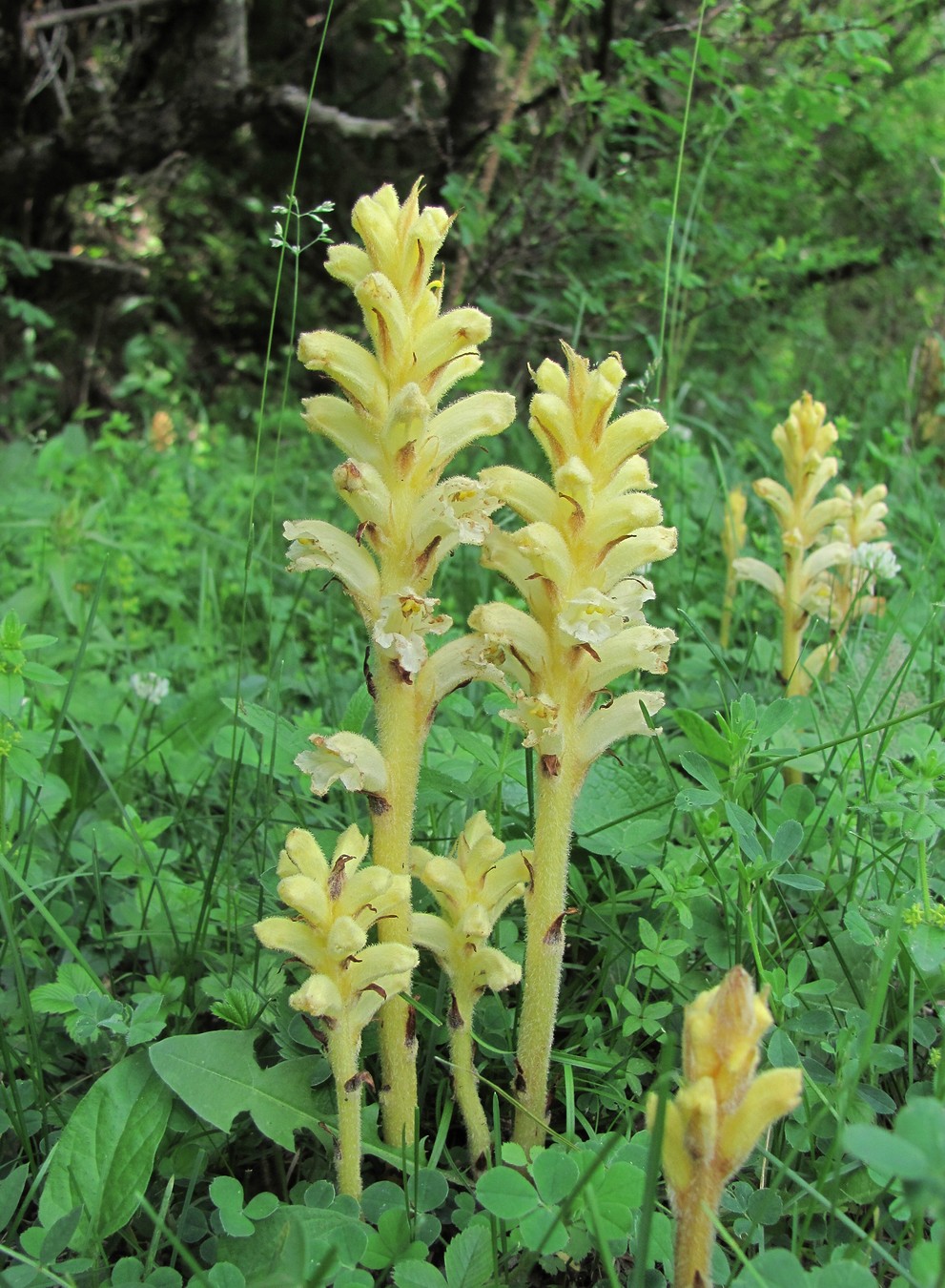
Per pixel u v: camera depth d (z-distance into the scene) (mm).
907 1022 289
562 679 264
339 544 260
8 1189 271
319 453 1198
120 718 567
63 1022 356
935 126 1356
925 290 1312
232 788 375
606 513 253
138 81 1385
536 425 258
